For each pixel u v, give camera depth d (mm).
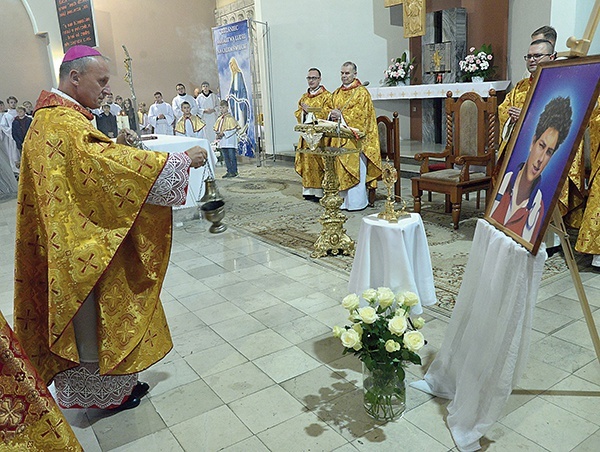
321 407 2129
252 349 2654
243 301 3281
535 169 1735
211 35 11328
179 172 1884
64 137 1812
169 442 1966
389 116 9250
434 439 1894
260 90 9531
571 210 3775
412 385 2244
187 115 8977
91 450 1942
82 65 1938
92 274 1835
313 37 9211
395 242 2449
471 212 5137
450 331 2139
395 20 9000
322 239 4051
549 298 3023
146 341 2068
